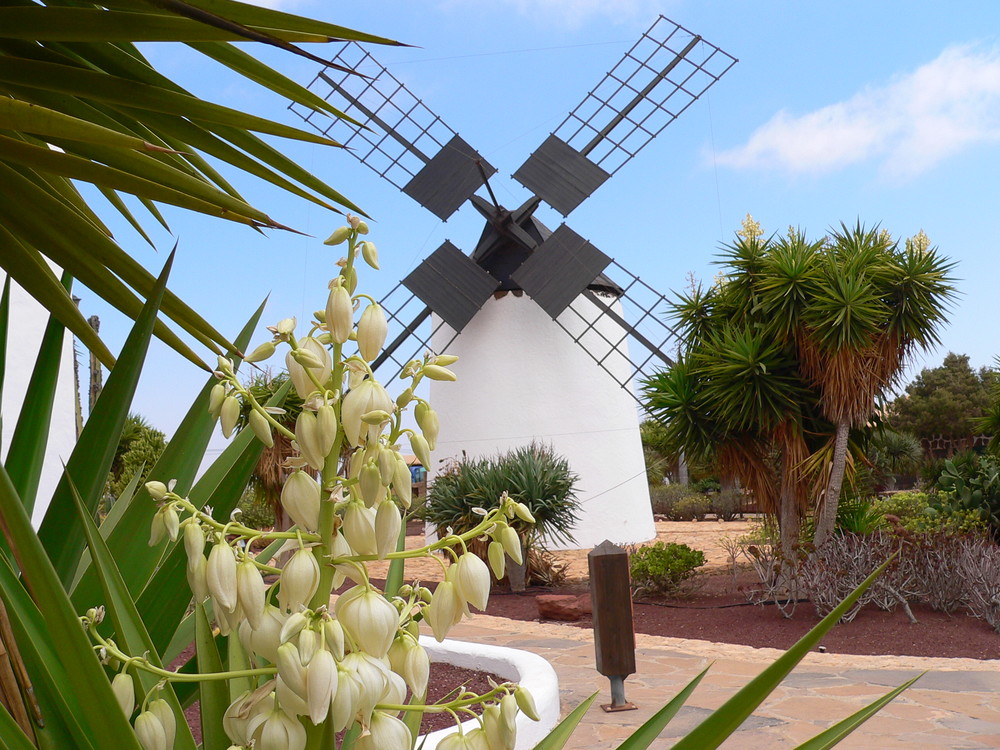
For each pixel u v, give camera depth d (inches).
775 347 367.6
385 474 38.0
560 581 452.1
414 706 39.0
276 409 39.9
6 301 63.5
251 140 59.9
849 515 394.3
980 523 384.2
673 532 743.1
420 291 616.7
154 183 51.1
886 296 364.5
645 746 50.0
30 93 58.7
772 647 275.1
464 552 42.0
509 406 644.7
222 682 52.6
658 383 410.9
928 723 178.7
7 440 248.7
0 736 35.9
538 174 608.4
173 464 66.2
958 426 1498.5
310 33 52.4
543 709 169.8
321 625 36.0
